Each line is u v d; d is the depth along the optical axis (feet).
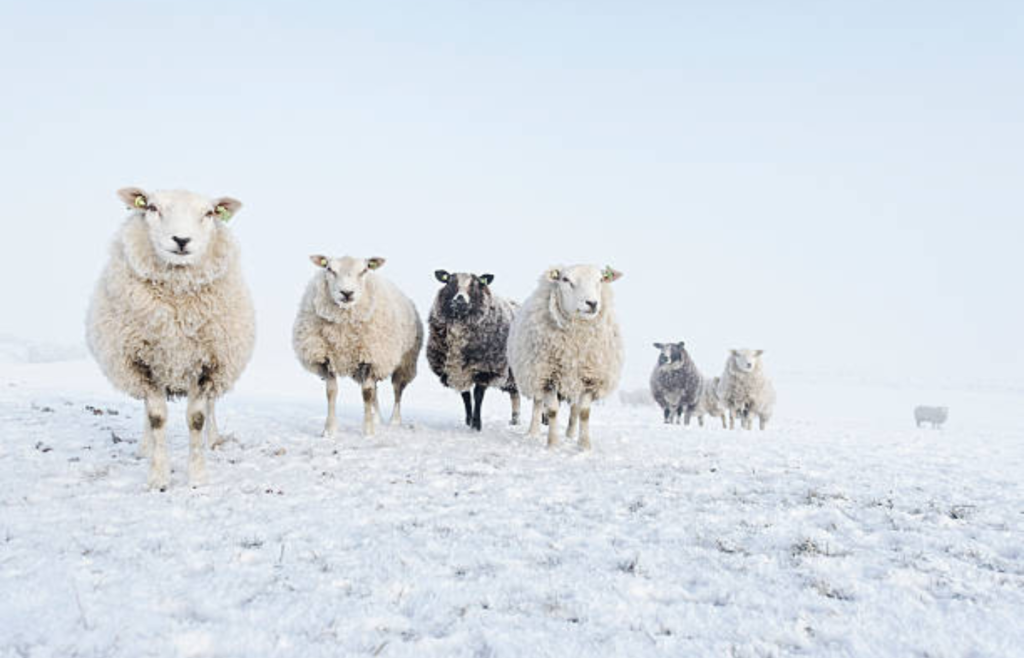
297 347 28.27
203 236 17.65
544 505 17.17
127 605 9.66
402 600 10.26
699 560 12.63
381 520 15.10
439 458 24.06
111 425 27.68
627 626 9.45
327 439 27.22
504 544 13.42
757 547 13.64
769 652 8.68
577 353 27.32
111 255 17.84
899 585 11.35
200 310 18.19
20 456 20.56
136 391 18.15
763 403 53.47
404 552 12.66
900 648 8.91
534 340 27.89
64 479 18.04
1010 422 76.07
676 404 55.21
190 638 8.63
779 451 29.63
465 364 33.42
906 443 37.35
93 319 18.49
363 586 10.78
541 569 11.85
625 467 23.63
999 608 10.34
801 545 13.60
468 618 9.61
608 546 13.44
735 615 9.89
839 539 14.35
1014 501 18.99
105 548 12.48
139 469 19.94
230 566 11.59
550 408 28.55
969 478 23.31
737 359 52.54
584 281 26.32
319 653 8.40
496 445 28.43
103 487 17.63
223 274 18.45
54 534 13.20
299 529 14.19
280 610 9.68
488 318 33.42
